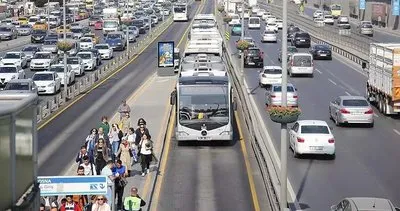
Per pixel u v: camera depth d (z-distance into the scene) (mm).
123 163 32875
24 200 12070
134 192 25609
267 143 43156
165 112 54469
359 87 69438
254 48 88062
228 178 34812
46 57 86312
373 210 21812
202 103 42875
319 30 138875
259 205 29828
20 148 12086
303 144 38812
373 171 36312
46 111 53531
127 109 43469
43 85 65875
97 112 55156
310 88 69125
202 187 33000
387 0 150500
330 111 52062
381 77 55719
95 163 30656
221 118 42781
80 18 184500
